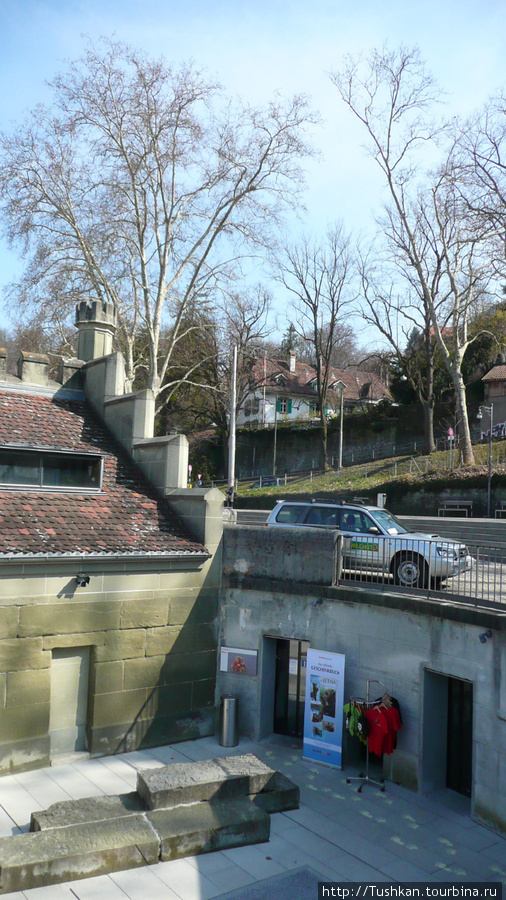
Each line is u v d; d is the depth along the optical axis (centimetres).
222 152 3069
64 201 3109
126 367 3356
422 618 1282
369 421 5712
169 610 1520
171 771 1146
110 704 1426
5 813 1127
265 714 1559
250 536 1575
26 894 895
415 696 1289
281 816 1173
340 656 1400
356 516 1555
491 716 1145
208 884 946
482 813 1157
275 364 7181
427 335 4616
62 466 1612
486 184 3080
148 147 3022
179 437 1686
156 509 1641
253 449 6269
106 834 989
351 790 1288
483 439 4834
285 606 1516
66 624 1367
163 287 3206
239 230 3241
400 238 4031
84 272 3145
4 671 1286
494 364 5131
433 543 1435
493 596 1293
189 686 1546
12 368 4397
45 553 1314
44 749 1334
